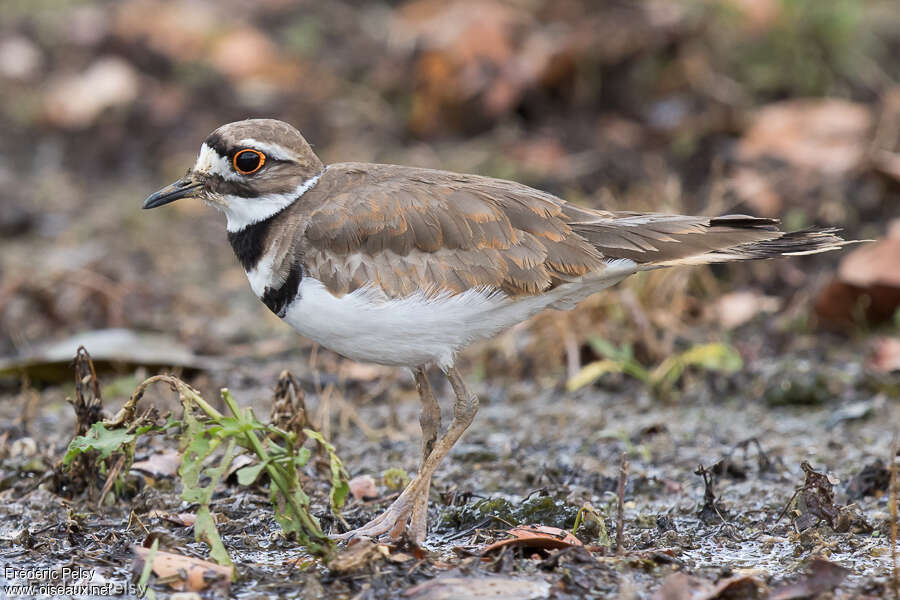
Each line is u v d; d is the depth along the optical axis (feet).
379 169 30.86
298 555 28.73
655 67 58.39
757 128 54.44
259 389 42.11
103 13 68.80
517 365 43.60
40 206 57.93
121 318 47.42
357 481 33.09
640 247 29.53
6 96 64.64
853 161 52.03
